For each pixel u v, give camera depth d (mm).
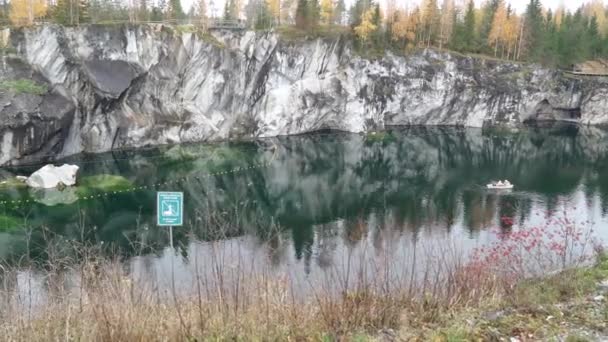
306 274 15227
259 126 58438
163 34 48688
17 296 9367
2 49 39219
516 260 13109
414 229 25250
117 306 7566
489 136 63156
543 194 34125
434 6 74250
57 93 40938
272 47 57188
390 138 60562
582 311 8586
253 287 8797
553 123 75688
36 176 33188
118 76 45562
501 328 7676
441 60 70312
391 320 8117
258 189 35750
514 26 77125
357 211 30000
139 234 23734
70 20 46281
